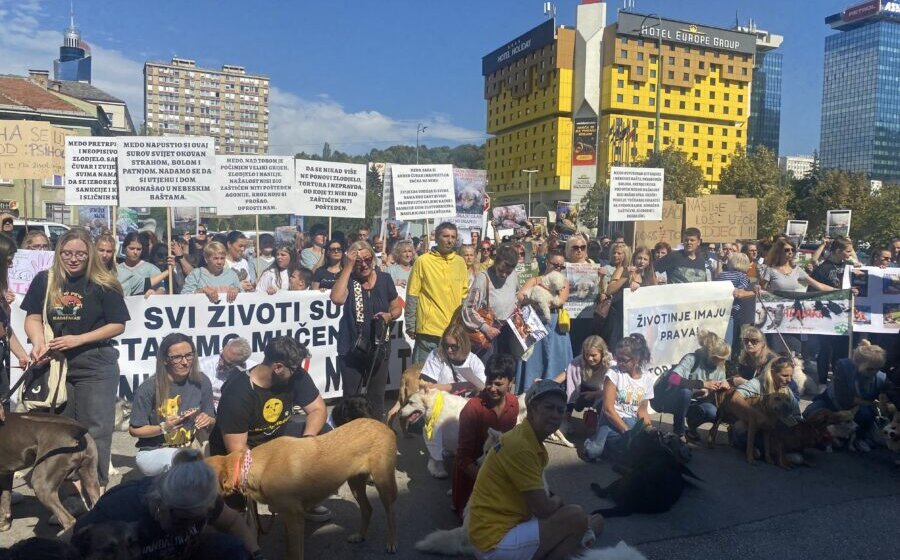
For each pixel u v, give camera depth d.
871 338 8.28
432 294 5.93
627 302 6.69
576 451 5.95
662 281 8.01
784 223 49.06
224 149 162.38
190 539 2.88
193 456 2.84
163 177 6.96
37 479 3.71
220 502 3.07
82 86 53.56
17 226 14.09
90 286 4.19
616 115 99.75
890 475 5.53
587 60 100.44
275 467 3.46
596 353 5.90
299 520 3.54
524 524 3.47
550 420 3.41
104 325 4.24
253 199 7.95
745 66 107.62
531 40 109.38
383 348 5.48
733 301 7.57
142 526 2.73
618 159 87.50
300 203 8.18
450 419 5.05
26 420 3.76
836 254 8.56
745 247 11.18
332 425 5.24
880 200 46.16
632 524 4.48
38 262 6.67
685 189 57.06
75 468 3.84
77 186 6.86
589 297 7.57
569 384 6.18
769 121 159.75
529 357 6.51
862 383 6.22
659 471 4.70
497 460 3.51
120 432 6.06
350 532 4.29
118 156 6.87
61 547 2.13
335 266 7.59
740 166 51.66
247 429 3.87
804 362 8.57
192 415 4.54
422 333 5.97
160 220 26.11
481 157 139.88
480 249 11.73
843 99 167.88
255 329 6.88
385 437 3.96
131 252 7.04
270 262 9.48
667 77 102.31
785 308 7.59
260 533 4.19
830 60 170.88
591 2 100.38
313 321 7.18
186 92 157.88
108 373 4.30
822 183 50.19
